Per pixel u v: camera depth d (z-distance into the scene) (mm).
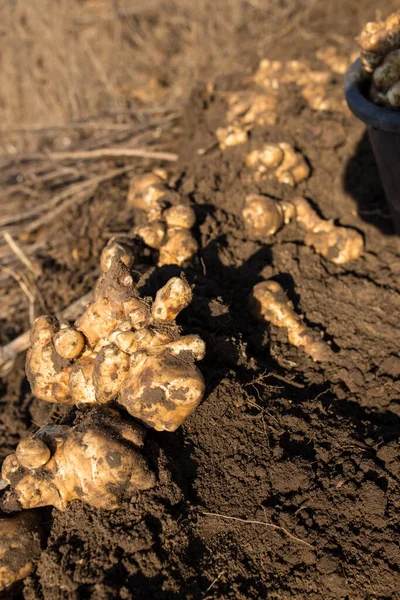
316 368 485
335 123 681
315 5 1041
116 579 340
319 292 545
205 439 403
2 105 1293
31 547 360
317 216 595
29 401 564
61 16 1238
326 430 425
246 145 676
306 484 390
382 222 603
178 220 547
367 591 352
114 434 362
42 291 680
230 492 384
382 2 932
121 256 472
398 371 481
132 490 363
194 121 801
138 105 1123
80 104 1182
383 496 385
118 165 798
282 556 363
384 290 542
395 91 474
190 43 1226
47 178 824
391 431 436
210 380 425
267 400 435
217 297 473
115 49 1238
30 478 365
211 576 348
